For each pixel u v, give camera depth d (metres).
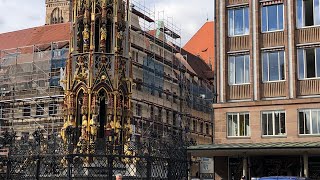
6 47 79.31
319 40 42.81
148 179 27.83
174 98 81.50
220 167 45.50
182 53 97.44
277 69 44.06
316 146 38.16
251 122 44.19
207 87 96.31
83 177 28.19
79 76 46.41
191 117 85.69
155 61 75.12
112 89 46.41
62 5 102.06
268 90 44.12
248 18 45.84
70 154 27.83
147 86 71.31
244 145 41.34
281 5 44.56
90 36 47.41
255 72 44.59
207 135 92.62
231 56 46.19
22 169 29.16
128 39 49.34
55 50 68.06
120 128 46.06
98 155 27.72
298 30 43.72
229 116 45.28
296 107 42.69
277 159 43.41
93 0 47.97
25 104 67.38
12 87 67.75
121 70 47.66
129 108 47.75
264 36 44.88
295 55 43.38
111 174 27.75
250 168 43.88
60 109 64.06
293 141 42.31
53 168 28.52
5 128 66.88
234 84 45.66
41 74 66.38
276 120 43.38
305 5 43.78
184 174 30.70
